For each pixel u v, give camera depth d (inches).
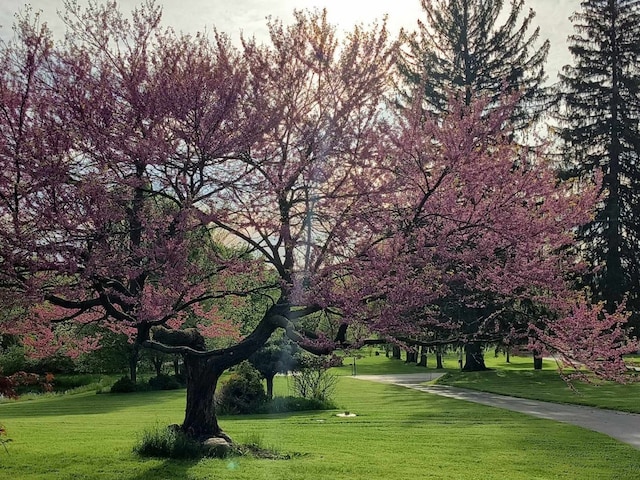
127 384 1090.7
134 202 288.5
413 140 279.9
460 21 1083.9
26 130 262.7
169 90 277.4
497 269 294.2
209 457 356.2
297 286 282.4
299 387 797.2
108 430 490.0
